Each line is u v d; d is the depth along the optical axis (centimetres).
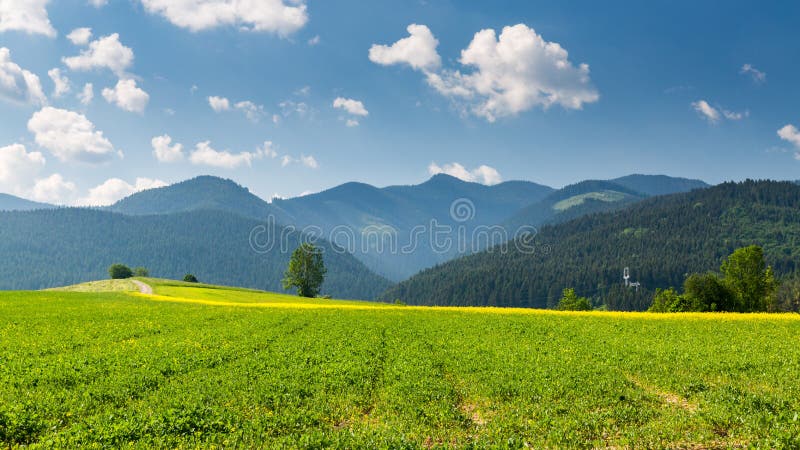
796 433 1438
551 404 1809
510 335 3584
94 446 1353
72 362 2461
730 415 1614
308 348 2981
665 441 1452
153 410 1688
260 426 1535
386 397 1919
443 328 3956
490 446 1352
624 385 2086
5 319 4250
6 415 1569
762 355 2734
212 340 3247
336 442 1385
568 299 12125
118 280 12006
